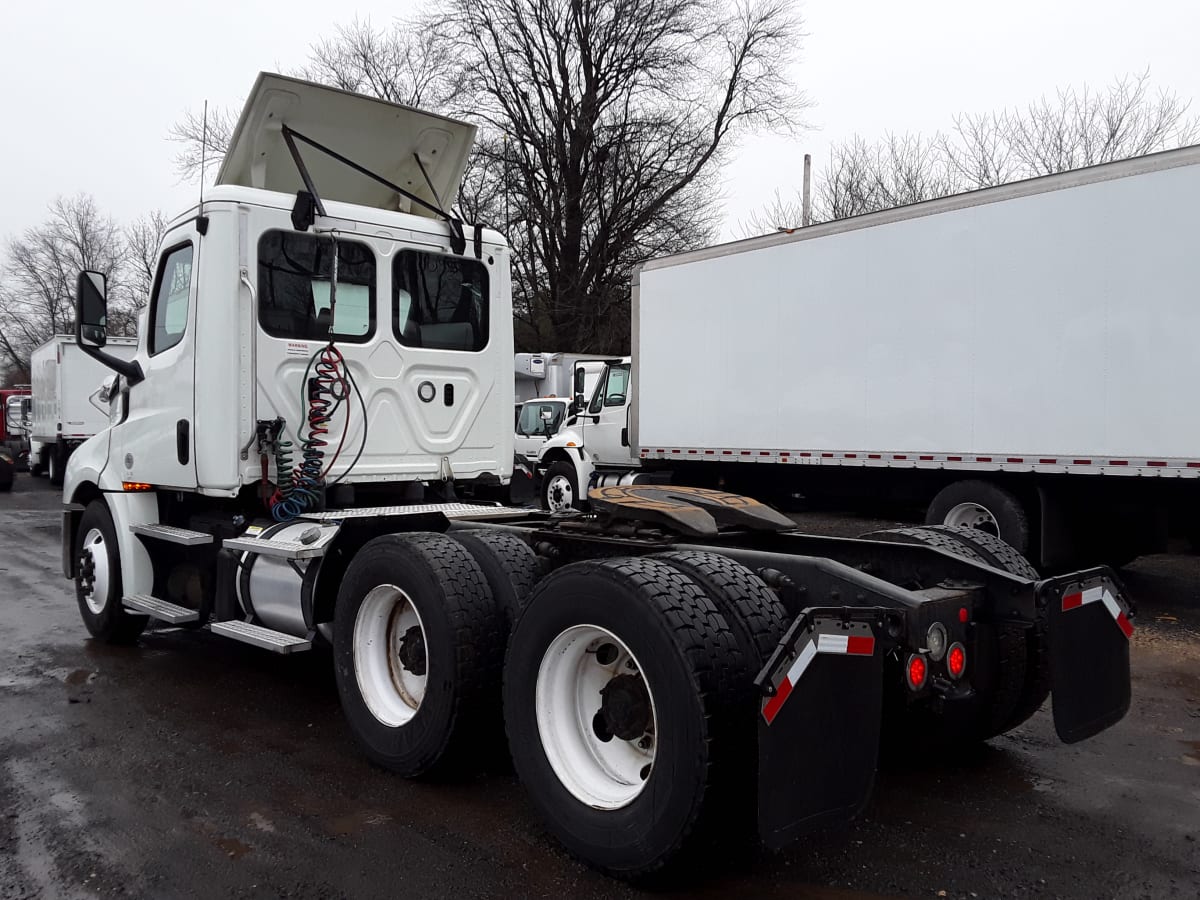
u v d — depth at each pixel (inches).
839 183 1077.8
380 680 157.4
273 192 196.1
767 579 132.7
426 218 225.3
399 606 157.0
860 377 366.9
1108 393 293.3
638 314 466.0
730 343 419.5
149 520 221.5
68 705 191.0
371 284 207.5
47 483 924.0
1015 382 317.1
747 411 413.1
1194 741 172.4
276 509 188.1
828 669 106.0
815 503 418.9
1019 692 150.2
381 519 173.0
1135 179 285.6
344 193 223.6
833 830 132.2
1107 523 315.3
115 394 230.4
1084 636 134.6
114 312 1341.0
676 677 105.9
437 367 217.3
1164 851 125.8
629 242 1110.4
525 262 1139.9
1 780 150.5
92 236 2006.6
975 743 156.6
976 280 327.6
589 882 116.5
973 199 327.3
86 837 129.5
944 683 128.2
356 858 122.9
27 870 120.0
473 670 140.2
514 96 1114.7
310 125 209.9
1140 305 285.1
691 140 1112.8
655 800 108.3
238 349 187.5
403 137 224.1
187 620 201.3
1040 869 120.5
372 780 150.9
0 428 1305.4
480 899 112.2
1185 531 299.7
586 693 126.6
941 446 340.5
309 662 227.3
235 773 153.6
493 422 229.0
